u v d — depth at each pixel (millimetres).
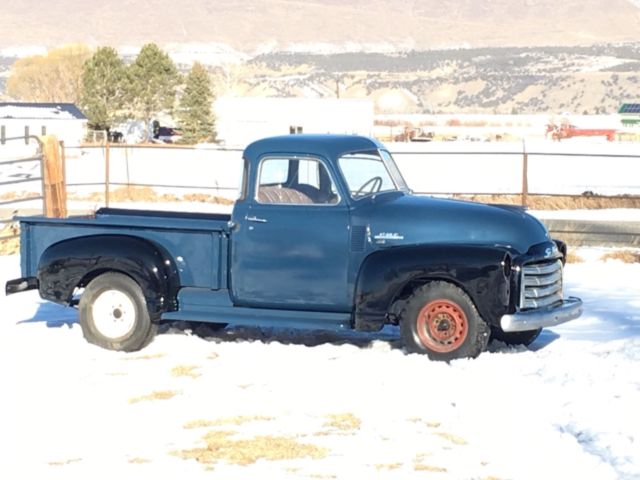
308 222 11016
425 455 7523
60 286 11500
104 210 12719
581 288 16094
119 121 115500
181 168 51500
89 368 10539
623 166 55031
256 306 11266
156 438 8078
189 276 11398
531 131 138375
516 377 9797
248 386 9656
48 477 7172
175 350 11281
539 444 7734
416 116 143750
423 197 11422
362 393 9289
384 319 10695
